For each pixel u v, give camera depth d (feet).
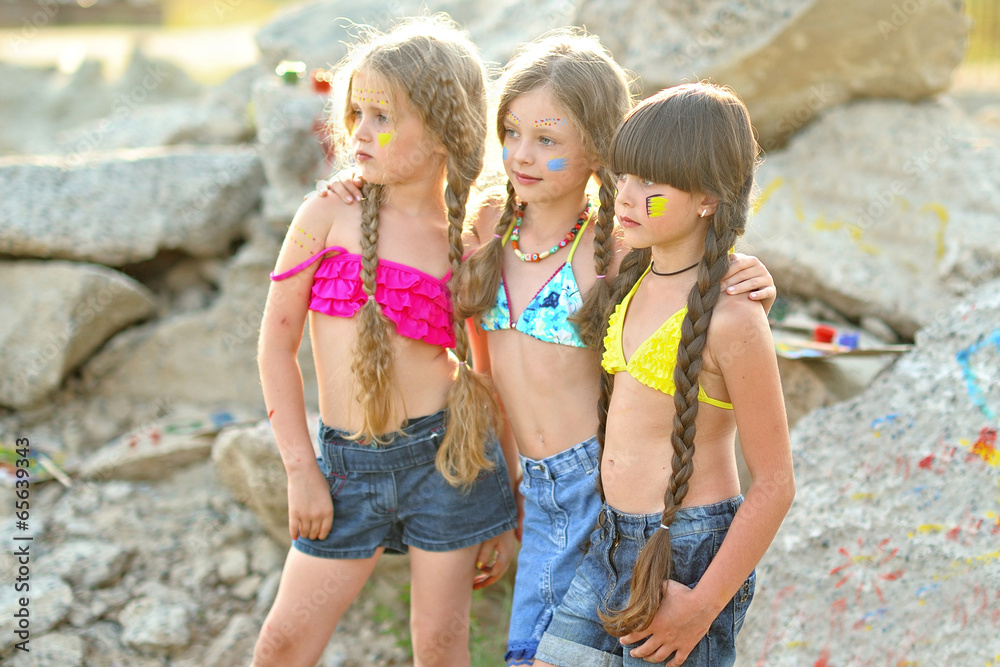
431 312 7.23
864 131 12.94
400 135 6.93
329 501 7.36
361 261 7.16
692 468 5.84
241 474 10.66
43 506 11.28
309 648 7.50
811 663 7.62
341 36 16.11
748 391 5.72
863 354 10.42
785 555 8.29
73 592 10.00
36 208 13.32
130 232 13.50
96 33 40.42
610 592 6.33
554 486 6.98
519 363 7.04
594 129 6.64
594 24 13.52
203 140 17.12
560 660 6.40
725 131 5.65
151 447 11.89
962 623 7.14
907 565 7.68
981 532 7.49
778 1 12.34
